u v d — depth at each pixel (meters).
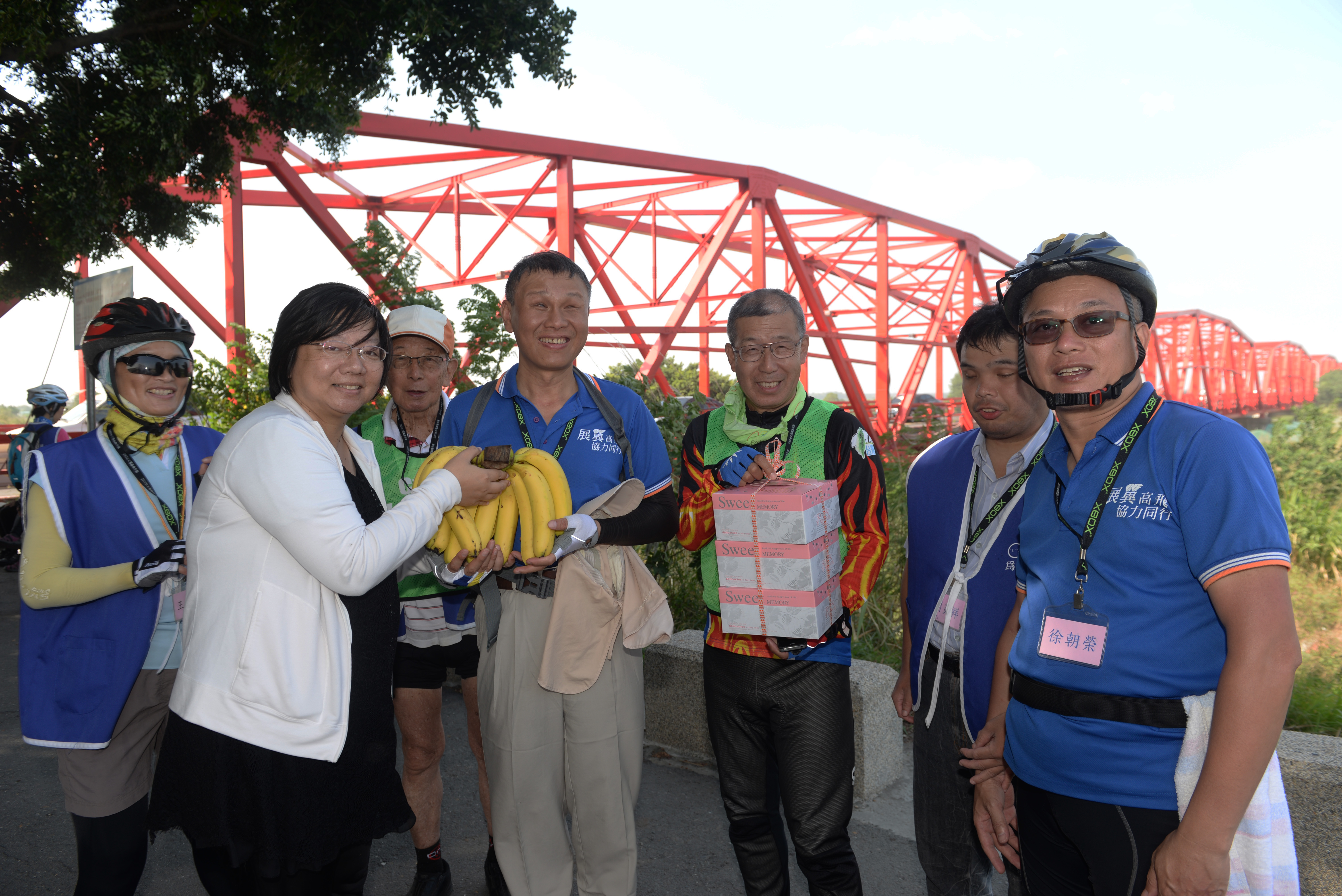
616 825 2.41
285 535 1.69
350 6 9.02
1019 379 2.06
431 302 8.77
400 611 2.47
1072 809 1.50
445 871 3.00
